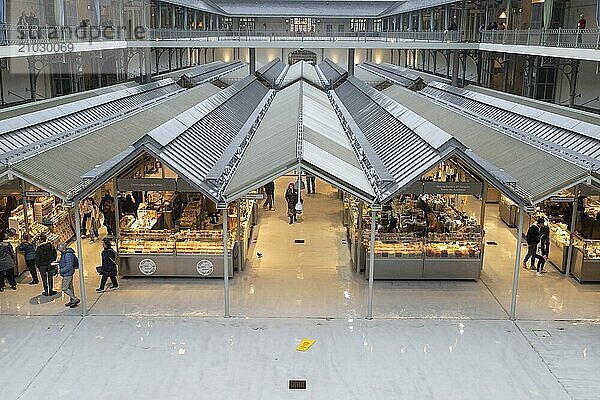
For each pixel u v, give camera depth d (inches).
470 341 449.1
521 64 1126.4
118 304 506.6
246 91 1216.2
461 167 606.2
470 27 1416.1
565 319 487.8
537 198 488.7
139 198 637.3
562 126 729.0
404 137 703.7
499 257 634.2
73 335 453.4
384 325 472.7
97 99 905.5
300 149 501.4
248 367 409.7
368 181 527.2
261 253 639.1
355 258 597.6
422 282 560.7
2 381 391.9
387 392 382.9
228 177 536.4
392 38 1321.4
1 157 525.7
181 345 438.6
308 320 479.5
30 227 611.5
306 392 381.7
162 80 1360.7
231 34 1300.4
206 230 575.8
